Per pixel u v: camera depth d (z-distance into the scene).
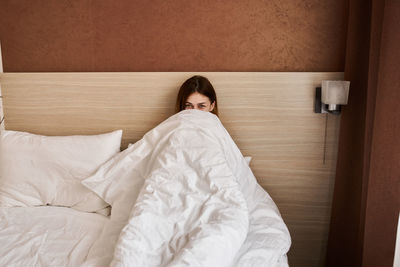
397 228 1.32
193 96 1.83
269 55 1.91
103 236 1.39
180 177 1.45
